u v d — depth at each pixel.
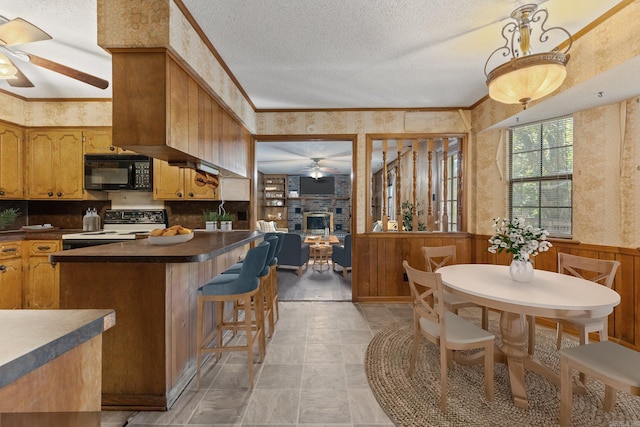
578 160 2.77
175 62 1.88
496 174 3.43
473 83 3.03
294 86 3.09
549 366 2.19
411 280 1.97
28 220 3.80
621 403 1.78
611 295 1.70
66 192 3.56
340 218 10.21
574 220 2.80
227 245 2.11
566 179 2.94
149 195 4.02
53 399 0.66
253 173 3.84
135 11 1.72
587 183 2.71
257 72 2.77
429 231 3.82
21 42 1.78
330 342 2.59
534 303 1.58
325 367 2.19
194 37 2.04
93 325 0.72
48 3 1.77
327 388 1.93
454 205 4.58
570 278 2.08
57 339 0.62
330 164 7.86
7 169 3.32
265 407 1.74
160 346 1.72
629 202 2.46
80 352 0.73
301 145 5.51
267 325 2.98
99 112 3.55
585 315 1.54
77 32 2.08
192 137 2.14
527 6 1.82
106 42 1.73
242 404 1.77
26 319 0.72
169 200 3.99
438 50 2.38
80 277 1.73
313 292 4.17
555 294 1.72
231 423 1.61
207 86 2.31
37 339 0.61
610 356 1.51
